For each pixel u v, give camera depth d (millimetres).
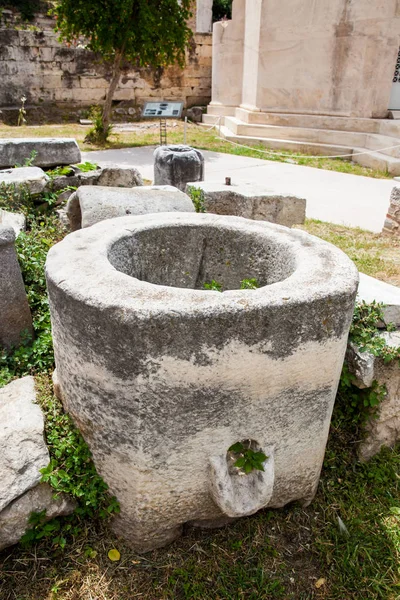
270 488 1860
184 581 1881
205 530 2084
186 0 8680
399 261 4301
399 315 2568
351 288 1813
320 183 7355
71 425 2045
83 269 1885
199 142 10273
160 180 5785
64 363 1931
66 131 10547
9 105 11547
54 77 11867
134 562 1935
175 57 9312
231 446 1897
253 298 1666
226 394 1736
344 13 8820
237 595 1848
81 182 4789
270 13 9508
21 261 3148
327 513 2186
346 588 1913
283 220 4438
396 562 2006
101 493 1953
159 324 1566
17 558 1913
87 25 8336
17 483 1826
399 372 2451
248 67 10664
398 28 8781
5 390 2238
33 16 12984
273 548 2033
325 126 9680
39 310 2980
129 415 1728
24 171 4516
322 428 2014
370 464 2469
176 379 1661
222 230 2510
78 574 1879
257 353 1695
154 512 1891
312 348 1784
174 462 1808
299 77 9727
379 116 9414
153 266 2510
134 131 11453
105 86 12531
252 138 10070
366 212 5969
